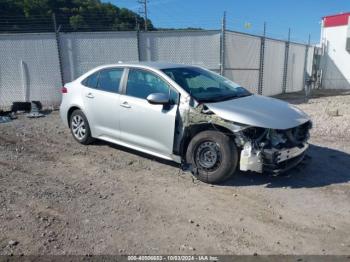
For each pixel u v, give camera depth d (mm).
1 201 4695
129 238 3875
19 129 8992
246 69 14445
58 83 12680
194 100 5379
